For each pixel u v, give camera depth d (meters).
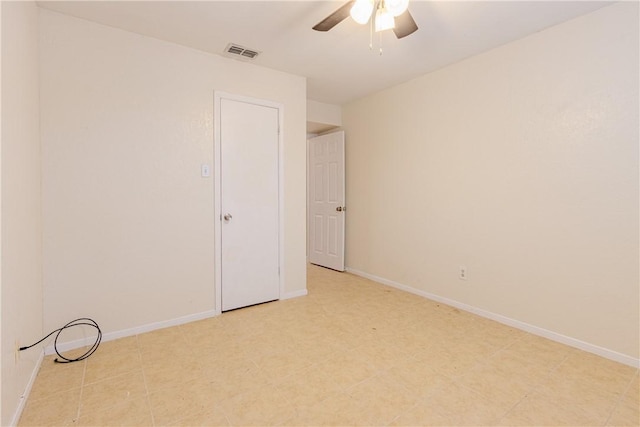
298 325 2.62
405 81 3.41
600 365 2.00
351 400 1.66
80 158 2.19
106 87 2.27
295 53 2.72
